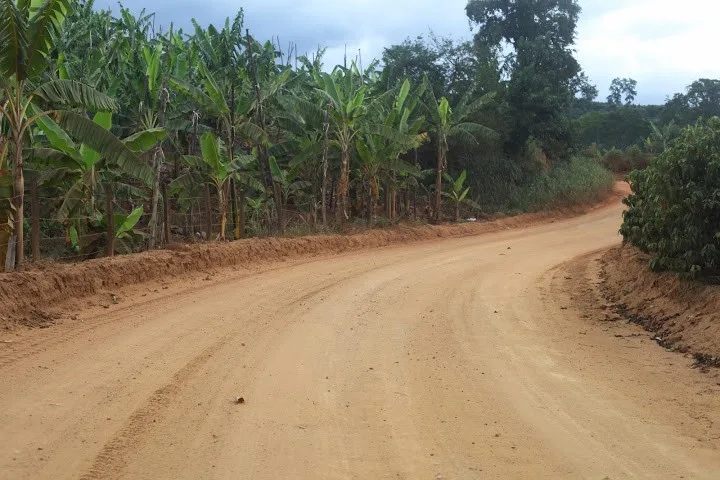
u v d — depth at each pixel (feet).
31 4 36.09
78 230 46.70
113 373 21.18
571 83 168.66
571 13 164.66
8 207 34.83
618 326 30.76
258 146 64.95
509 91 125.39
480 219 104.22
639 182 39.52
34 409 17.60
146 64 59.88
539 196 116.06
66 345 24.40
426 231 81.97
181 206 59.98
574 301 37.47
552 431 17.43
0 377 20.21
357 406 19.17
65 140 42.65
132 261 37.24
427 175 112.27
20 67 31.60
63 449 15.20
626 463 15.34
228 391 20.08
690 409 19.13
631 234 40.91
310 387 20.80
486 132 97.66
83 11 74.54
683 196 29.30
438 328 30.07
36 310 28.58
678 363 24.11
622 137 255.09
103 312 30.50
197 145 78.64
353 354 25.05
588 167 146.00
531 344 27.32
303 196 85.61
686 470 14.92
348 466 14.98
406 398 20.03
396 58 114.62
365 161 77.36
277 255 53.83
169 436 16.35
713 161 28.17
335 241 64.13
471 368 23.52
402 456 15.62
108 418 17.29
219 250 46.39
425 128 102.27
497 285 43.06
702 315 27.37
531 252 64.08
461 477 14.49
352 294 38.37
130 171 36.47
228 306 33.24
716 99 230.07
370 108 76.28
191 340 25.95
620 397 20.34
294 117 75.51
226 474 14.34
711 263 29.22
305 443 16.26
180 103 73.05
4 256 35.29
